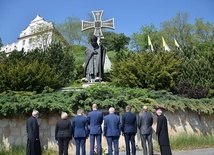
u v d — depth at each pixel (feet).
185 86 49.93
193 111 42.98
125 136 27.84
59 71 69.05
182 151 33.88
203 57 55.62
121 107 37.58
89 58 56.90
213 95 50.08
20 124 35.68
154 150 35.27
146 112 28.66
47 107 35.40
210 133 44.04
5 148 34.76
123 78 50.90
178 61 53.52
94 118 27.40
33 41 148.15
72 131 27.14
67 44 162.50
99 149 27.09
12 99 36.65
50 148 35.27
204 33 164.96
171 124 40.16
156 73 49.29
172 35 170.19
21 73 50.03
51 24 153.28
